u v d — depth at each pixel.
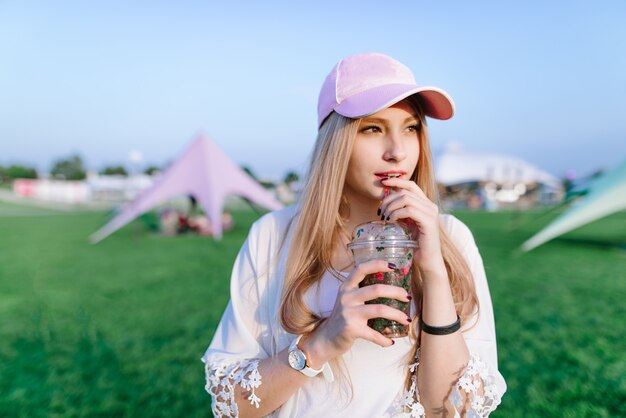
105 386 3.30
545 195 29.83
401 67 1.19
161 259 8.80
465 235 1.30
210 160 12.91
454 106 1.16
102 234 11.86
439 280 1.07
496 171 28.73
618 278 6.51
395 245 1.00
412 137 1.19
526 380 3.19
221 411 1.14
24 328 4.64
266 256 1.27
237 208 31.56
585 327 4.31
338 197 1.16
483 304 1.24
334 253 1.23
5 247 10.95
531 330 4.24
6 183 76.62
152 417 2.86
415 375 1.13
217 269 7.58
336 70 1.19
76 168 89.81
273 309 1.22
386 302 1.00
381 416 1.11
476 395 1.05
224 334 1.25
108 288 6.37
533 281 6.38
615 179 7.79
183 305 5.36
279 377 1.07
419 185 1.26
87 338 4.30
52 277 7.25
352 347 1.14
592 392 3.00
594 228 14.30
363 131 1.13
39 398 3.15
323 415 1.11
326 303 1.17
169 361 3.70
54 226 16.95
